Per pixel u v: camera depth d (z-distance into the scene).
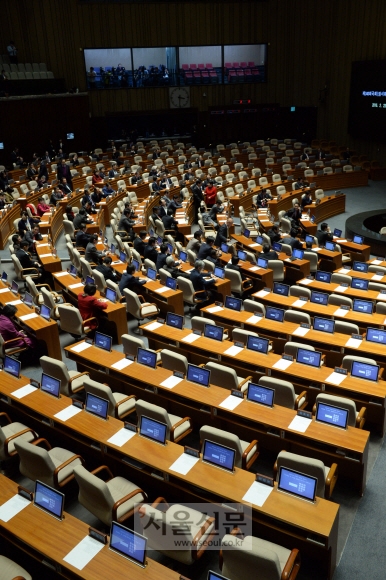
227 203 22.14
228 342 9.06
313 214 20.59
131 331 11.55
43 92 27.86
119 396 7.95
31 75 27.95
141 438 6.60
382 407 7.53
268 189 23.45
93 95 30.20
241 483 5.77
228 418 7.47
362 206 23.83
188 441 7.86
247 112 32.53
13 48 27.67
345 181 26.89
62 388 8.14
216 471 5.98
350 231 18.47
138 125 32.16
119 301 11.41
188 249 15.27
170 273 12.81
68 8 28.55
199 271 12.22
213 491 5.69
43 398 7.53
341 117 31.30
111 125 31.72
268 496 5.57
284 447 7.08
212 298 12.79
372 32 28.14
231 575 5.05
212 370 7.91
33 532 5.24
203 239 16.84
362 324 10.20
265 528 5.66
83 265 12.96
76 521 5.36
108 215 20.09
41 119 27.42
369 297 11.33
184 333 9.50
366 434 6.52
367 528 6.18
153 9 29.58
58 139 28.36
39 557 5.23
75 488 6.93
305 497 5.48
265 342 8.60
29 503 5.61
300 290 11.34
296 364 8.24
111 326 10.84
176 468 6.03
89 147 29.72
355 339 9.09
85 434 6.71
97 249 14.66
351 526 6.21
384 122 27.64
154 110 31.31
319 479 5.72
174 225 18.16
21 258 13.43
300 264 14.25
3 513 5.48
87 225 16.81
